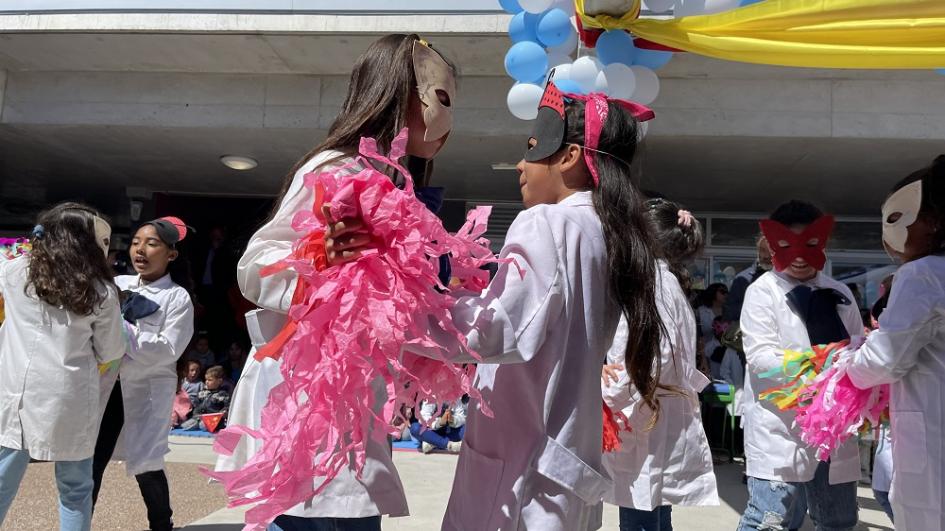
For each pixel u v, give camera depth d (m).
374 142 1.13
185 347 3.59
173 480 5.08
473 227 1.26
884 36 3.26
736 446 7.25
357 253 1.10
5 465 2.76
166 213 10.49
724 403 6.77
